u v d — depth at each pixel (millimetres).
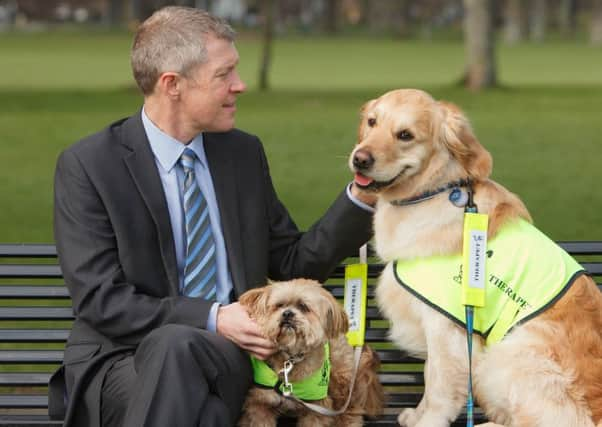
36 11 89875
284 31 79562
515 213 4320
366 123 4441
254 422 4145
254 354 4035
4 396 4492
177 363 3682
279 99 22844
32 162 13570
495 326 4164
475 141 4352
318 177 12336
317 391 4117
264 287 4184
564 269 4203
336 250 4453
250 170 4465
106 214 4164
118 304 4027
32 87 25609
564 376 4020
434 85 27609
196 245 4262
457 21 90875
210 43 4207
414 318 4344
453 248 4266
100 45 54344
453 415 4234
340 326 4215
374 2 82500
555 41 69312
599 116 19344
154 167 4234
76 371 4078
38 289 4559
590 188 11586
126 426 3637
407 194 4375
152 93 4277
